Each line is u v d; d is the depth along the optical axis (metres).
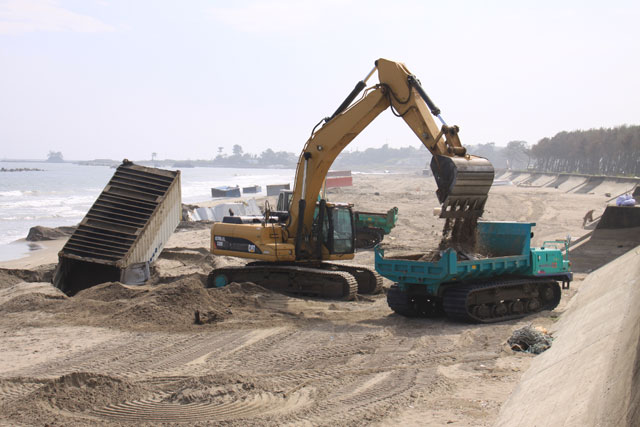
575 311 15.02
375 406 8.85
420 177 189.38
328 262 20.11
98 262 20.00
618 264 20.31
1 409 8.80
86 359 11.59
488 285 14.73
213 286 19.77
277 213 21.03
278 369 10.90
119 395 9.24
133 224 21.39
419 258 16.23
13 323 14.54
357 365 11.07
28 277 22.20
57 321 14.64
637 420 5.13
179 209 24.33
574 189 109.50
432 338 13.02
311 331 13.79
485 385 9.73
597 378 7.71
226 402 9.08
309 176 18.16
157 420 8.35
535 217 52.66
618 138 132.88
